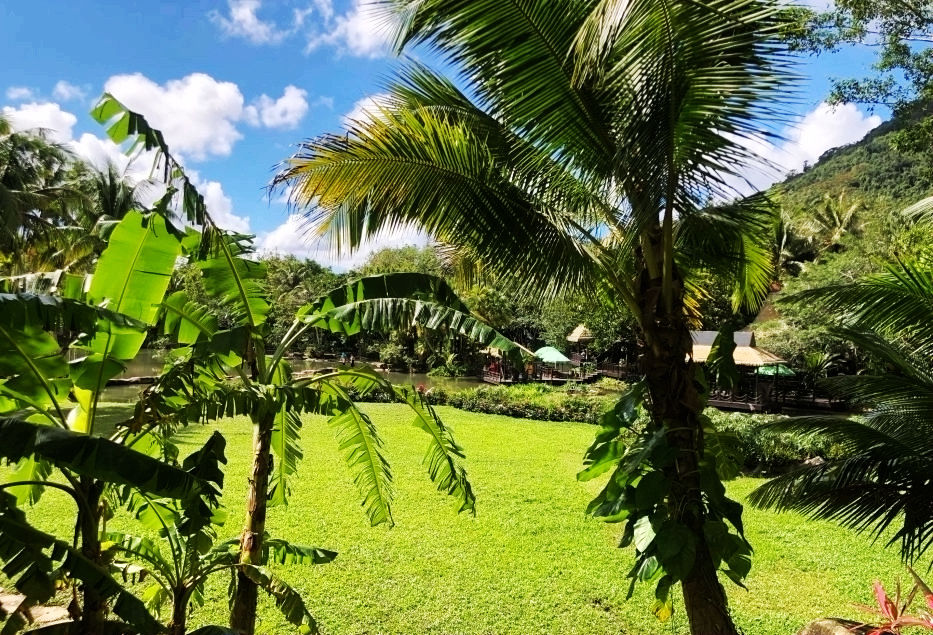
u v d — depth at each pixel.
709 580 3.34
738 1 2.65
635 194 3.10
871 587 5.62
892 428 4.15
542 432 14.63
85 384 3.12
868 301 3.98
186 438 11.77
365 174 3.40
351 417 4.29
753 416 12.84
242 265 3.60
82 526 2.86
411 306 3.59
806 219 36.25
